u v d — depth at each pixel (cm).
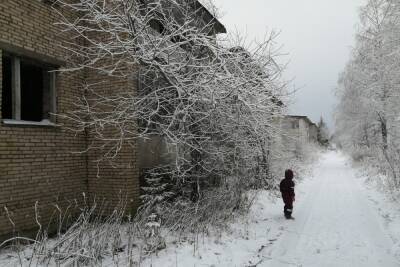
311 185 2064
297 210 1291
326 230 974
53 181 883
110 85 966
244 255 744
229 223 962
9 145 766
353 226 1011
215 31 1125
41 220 840
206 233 852
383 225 1004
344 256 746
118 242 743
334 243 845
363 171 2645
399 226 967
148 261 666
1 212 739
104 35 968
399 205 1243
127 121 864
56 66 918
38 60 860
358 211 1236
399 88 1673
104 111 971
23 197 796
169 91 881
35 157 834
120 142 890
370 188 1812
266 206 1332
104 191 975
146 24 789
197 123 947
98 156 986
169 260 673
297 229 993
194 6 1038
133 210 947
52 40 898
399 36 1453
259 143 1094
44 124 869
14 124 782
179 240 784
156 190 960
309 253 771
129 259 645
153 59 772
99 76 981
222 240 823
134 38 755
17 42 794
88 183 995
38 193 837
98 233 711
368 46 2198
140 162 1020
